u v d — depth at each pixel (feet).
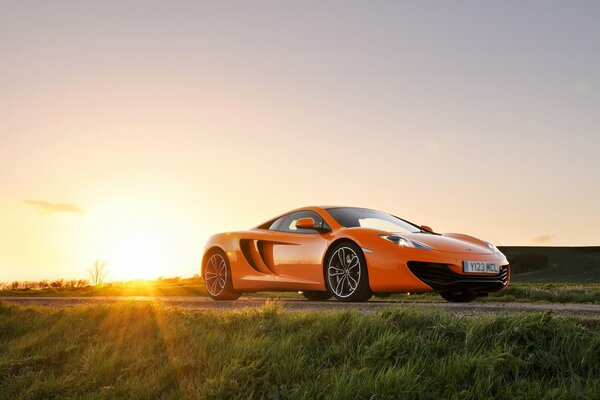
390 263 21.99
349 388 12.60
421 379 12.92
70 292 58.54
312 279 24.71
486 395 12.05
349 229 24.06
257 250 27.37
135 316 19.88
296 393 13.08
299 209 27.43
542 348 13.46
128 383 15.38
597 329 14.24
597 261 185.57
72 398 15.40
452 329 14.73
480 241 24.76
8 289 76.74
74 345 18.63
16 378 17.26
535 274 174.50
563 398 11.57
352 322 15.79
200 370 15.31
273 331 16.37
